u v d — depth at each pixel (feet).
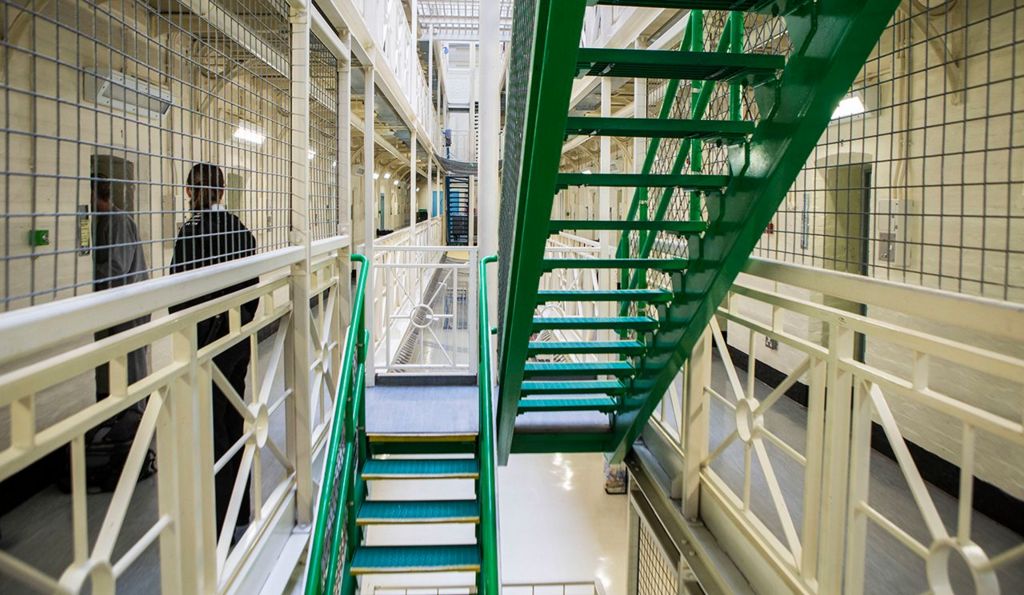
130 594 6.44
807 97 5.24
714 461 11.78
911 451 11.11
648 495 10.95
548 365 9.87
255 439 6.75
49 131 7.40
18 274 7.20
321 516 6.99
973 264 9.15
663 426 11.09
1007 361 4.19
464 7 42.73
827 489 6.22
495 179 15.06
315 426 9.98
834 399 6.14
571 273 18.97
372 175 14.55
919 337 5.00
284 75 8.55
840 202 12.05
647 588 11.84
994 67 8.60
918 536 8.70
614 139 22.49
